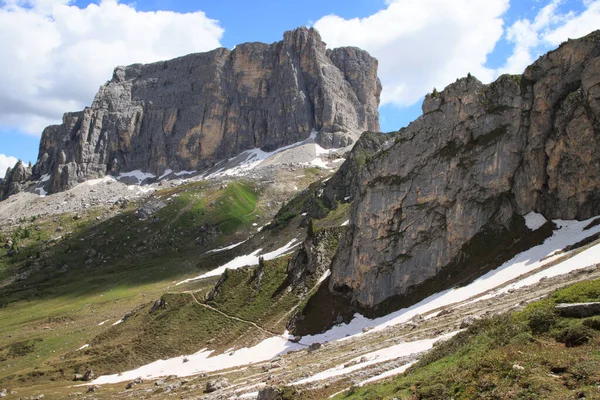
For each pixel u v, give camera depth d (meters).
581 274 55.28
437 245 90.06
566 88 86.75
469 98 94.19
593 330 28.30
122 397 81.56
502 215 86.50
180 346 108.50
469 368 29.47
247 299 118.62
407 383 32.97
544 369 26.23
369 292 95.12
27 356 126.38
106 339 123.25
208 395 66.06
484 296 68.12
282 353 90.12
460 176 91.44
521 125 89.06
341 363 59.38
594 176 79.19
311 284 111.94
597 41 84.38
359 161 188.50
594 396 22.20
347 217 150.50
